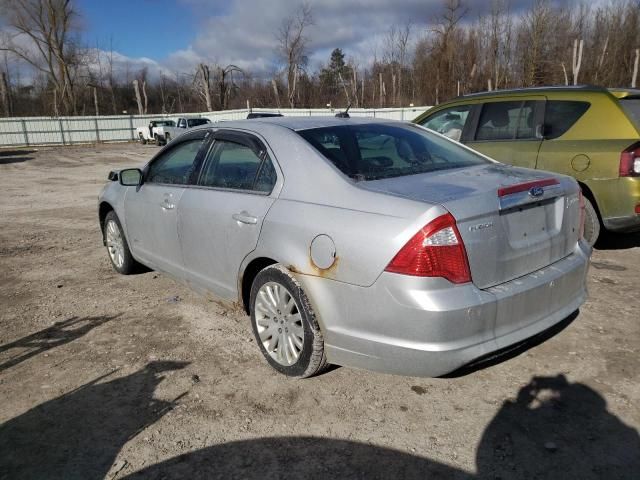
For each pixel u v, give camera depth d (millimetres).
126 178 4664
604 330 3799
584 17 41281
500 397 3023
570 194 3199
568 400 2969
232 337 3902
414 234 2549
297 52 50156
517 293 2729
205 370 3426
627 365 3314
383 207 2725
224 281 3729
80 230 7926
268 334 3373
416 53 49406
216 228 3662
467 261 2584
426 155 3594
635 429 2701
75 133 39562
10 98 50969
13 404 3100
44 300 4805
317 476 2445
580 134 5410
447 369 2582
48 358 3654
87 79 55531
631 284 4707
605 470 2426
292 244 3051
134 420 2910
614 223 5230
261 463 2541
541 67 40250
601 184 5199
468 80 44781
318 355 3043
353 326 2797
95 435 2789
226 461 2562
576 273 3135
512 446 2607
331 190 3025
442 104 6828
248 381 3273
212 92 55312
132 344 3830
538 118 5734
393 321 2627
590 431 2699
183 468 2523
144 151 30578
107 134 40938
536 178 3039
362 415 2895
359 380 3244
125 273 5414
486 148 6062
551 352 3506
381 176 3131
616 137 5203
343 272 2781
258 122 3779
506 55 42562
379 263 2639
